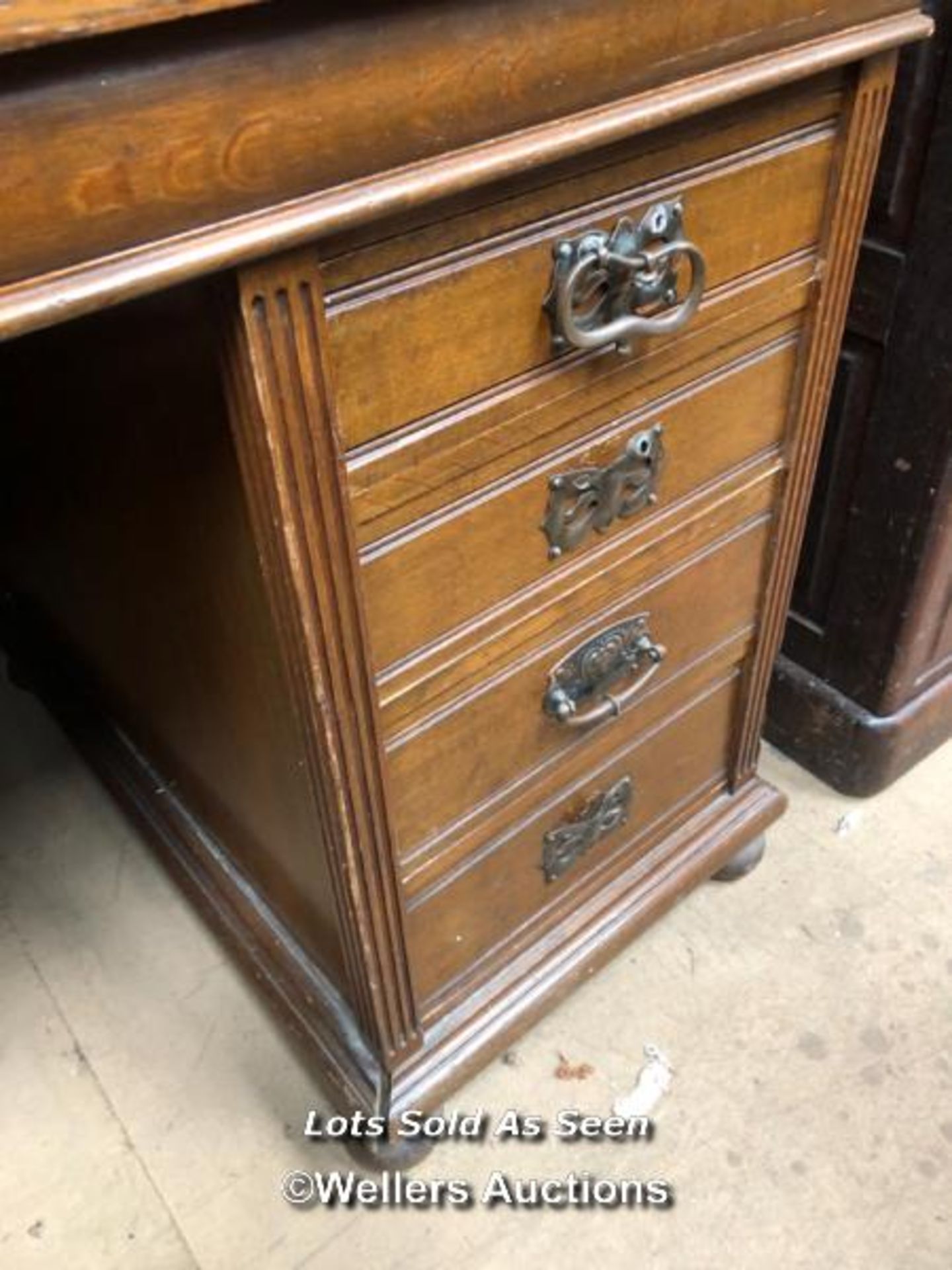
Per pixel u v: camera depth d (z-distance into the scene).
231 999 1.04
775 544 0.89
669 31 0.52
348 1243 0.87
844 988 1.04
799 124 0.65
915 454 0.97
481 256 0.54
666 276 0.62
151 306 0.51
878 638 1.09
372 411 0.54
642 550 0.76
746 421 0.78
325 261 0.48
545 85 0.49
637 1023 1.01
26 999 1.04
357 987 0.82
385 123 0.44
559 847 0.90
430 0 0.43
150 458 0.62
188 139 0.40
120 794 1.12
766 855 1.16
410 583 0.62
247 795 0.85
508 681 0.73
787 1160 0.91
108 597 0.87
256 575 0.60
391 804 0.71
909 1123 0.94
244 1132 0.94
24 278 0.39
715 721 1.00
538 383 0.61
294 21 0.40
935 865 1.15
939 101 0.82
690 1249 0.86
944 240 0.86
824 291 0.75
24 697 1.38
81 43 0.36
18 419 0.79
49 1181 0.92
